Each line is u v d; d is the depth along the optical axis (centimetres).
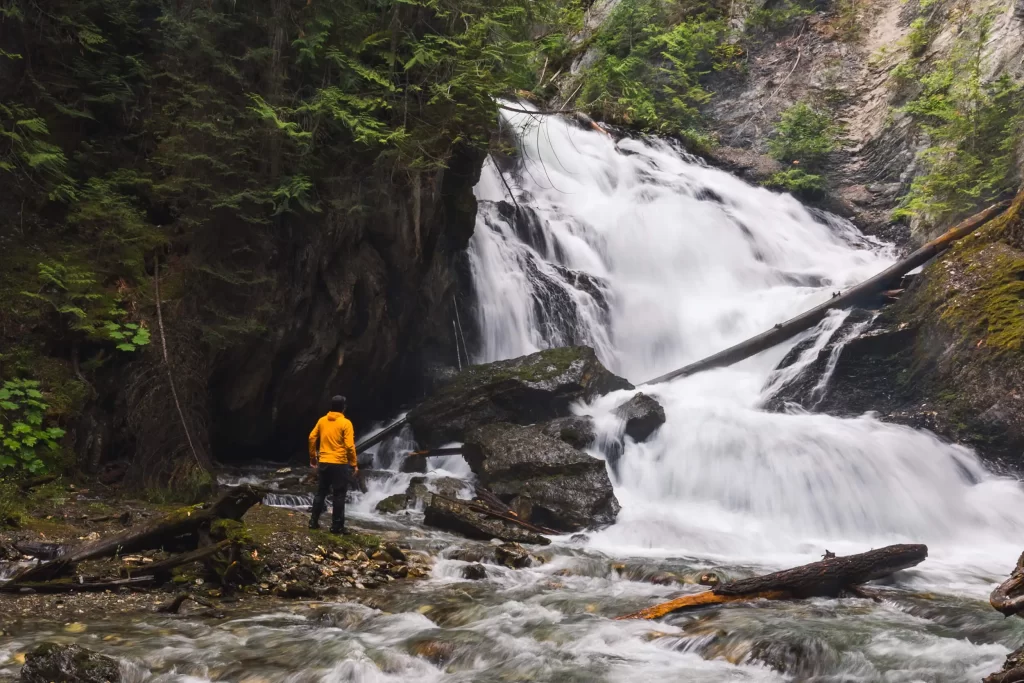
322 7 1475
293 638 783
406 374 1716
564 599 946
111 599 872
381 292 1552
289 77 1463
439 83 1524
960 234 1967
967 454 1553
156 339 1287
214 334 1342
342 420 1135
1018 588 653
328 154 1491
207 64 1405
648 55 3111
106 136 1396
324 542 1067
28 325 1206
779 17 3203
